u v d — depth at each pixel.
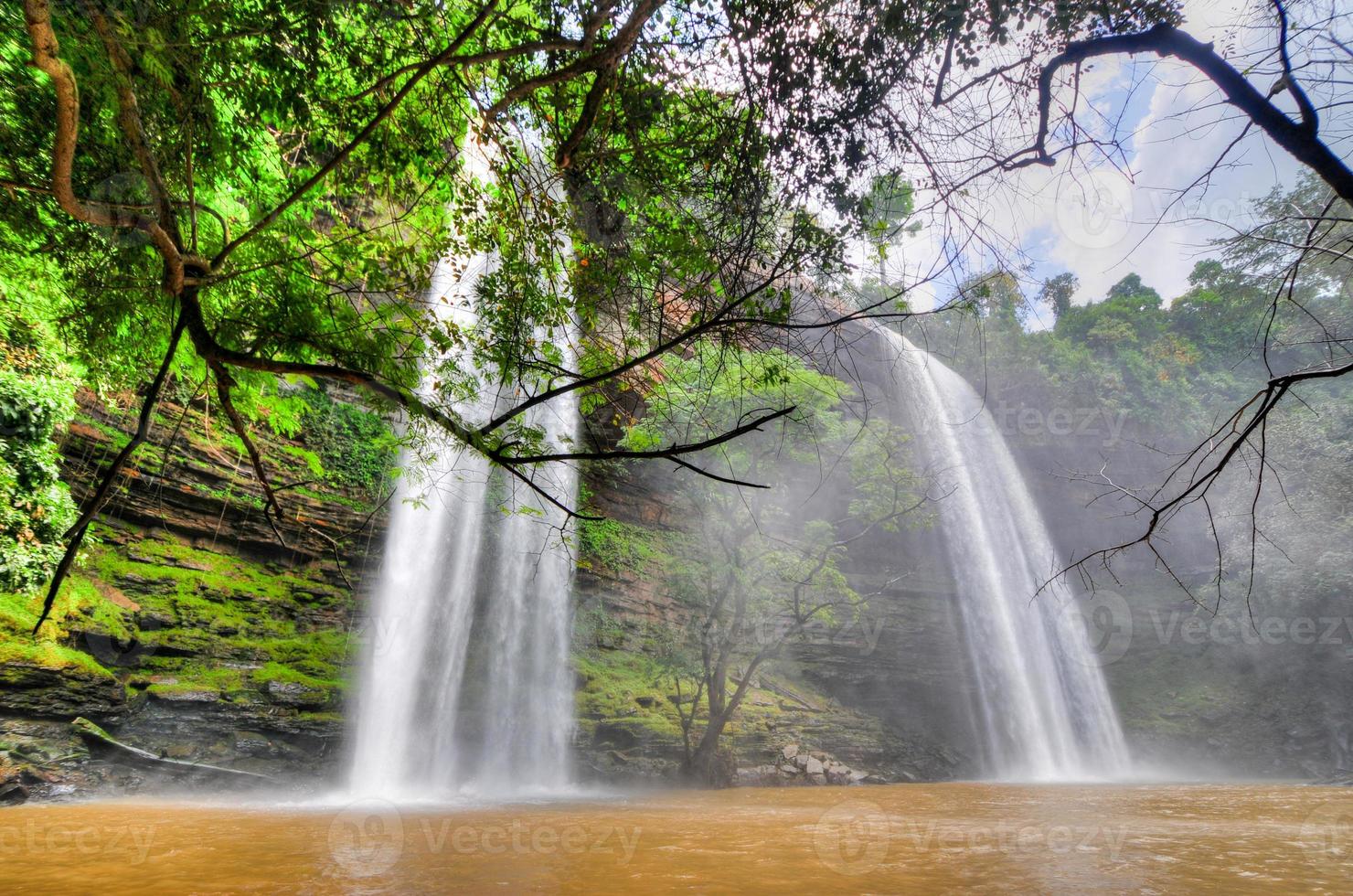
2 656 11.55
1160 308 38.31
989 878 4.84
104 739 12.26
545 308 5.78
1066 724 29.47
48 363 11.61
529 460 4.00
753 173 5.19
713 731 18.56
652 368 5.96
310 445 19.28
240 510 17.72
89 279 5.96
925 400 28.34
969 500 29.94
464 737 19.08
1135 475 32.53
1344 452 24.59
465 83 5.51
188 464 17.00
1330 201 3.97
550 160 5.79
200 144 5.53
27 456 11.43
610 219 5.69
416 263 6.17
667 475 24.48
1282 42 3.75
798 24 4.97
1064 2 4.48
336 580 18.70
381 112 4.34
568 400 22.41
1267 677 27.52
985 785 19.84
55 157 3.49
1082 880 4.76
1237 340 33.69
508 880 4.73
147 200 4.21
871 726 24.22
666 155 5.43
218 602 16.42
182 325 4.39
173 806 10.89
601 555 23.36
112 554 15.46
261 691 15.16
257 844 6.70
